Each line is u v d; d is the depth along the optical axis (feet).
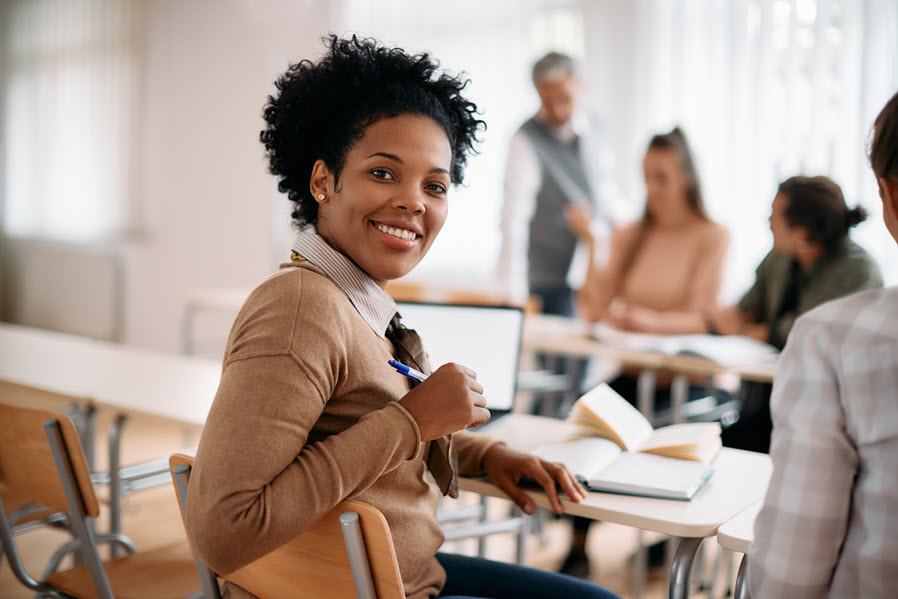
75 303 20.90
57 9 20.68
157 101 19.06
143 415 6.63
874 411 2.80
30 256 21.84
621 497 4.60
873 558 2.83
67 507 4.86
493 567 4.38
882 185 2.94
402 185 3.57
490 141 15.33
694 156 10.70
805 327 3.02
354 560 3.15
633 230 11.11
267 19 17.40
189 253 18.78
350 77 3.67
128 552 5.81
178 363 8.73
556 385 11.21
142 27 19.17
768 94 12.53
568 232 13.21
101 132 20.02
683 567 4.19
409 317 6.89
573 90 12.88
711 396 9.87
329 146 3.66
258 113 17.47
